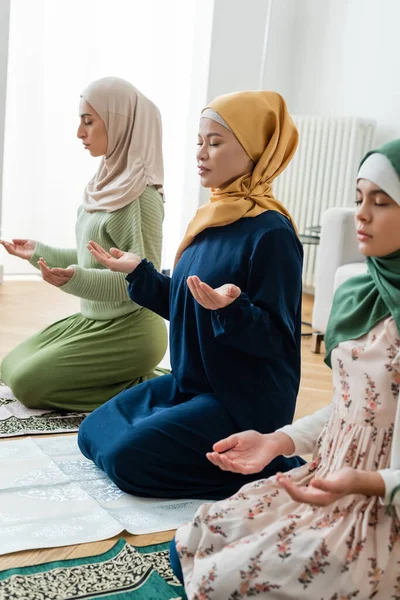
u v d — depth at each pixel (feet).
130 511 6.33
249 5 16.52
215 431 6.57
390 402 4.21
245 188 6.84
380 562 3.89
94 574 5.27
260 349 6.15
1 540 5.60
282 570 3.92
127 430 6.66
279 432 4.70
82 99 8.72
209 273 6.61
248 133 6.68
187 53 17.39
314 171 16.83
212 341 6.57
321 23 17.42
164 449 6.53
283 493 4.44
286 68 18.17
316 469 4.57
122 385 8.98
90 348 8.68
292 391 6.79
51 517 6.05
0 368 9.55
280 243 6.42
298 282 6.50
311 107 17.84
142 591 5.09
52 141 16.53
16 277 16.65
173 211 18.26
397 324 4.13
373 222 4.15
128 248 8.58
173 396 7.21
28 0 15.62
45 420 8.40
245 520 4.26
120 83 8.66
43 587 5.05
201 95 16.90
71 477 6.89
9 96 15.89
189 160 17.49
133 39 16.88
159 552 5.70
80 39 16.30
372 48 16.20
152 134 8.79
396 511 3.89
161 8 16.97
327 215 12.44
